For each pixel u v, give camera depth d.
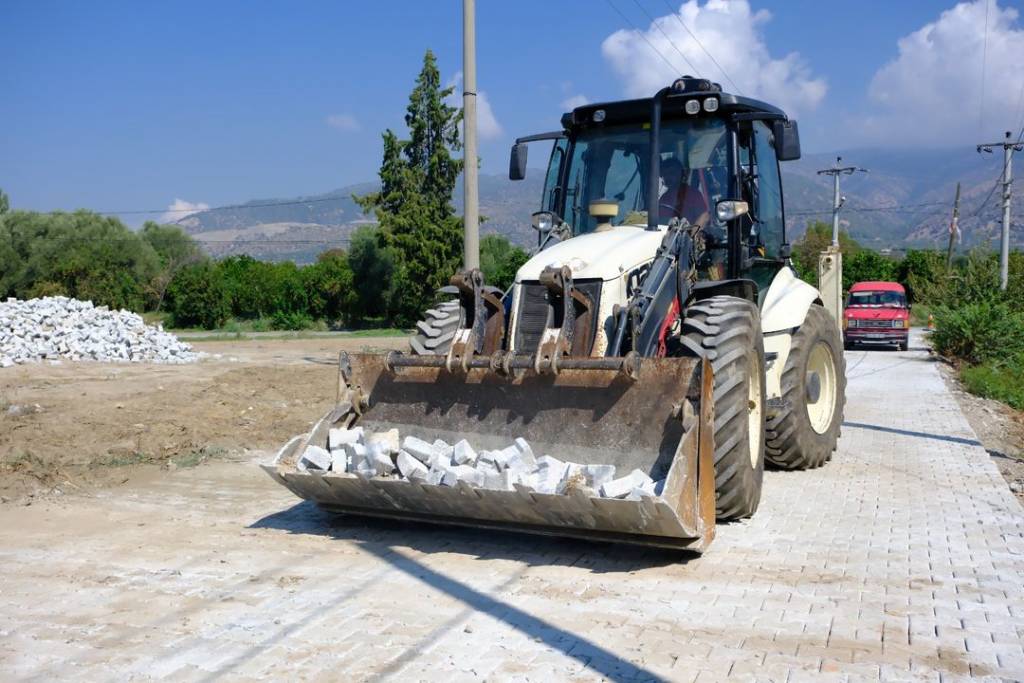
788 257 8.53
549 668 4.02
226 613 4.75
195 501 7.30
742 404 5.86
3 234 53.75
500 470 5.39
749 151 7.64
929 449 9.48
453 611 4.73
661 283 6.17
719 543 5.91
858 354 25.11
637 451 5.43
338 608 4.80
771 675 3.93
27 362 16.28
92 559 5.72
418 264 41.78
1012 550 5.77
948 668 4.00
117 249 57.28
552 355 5.67
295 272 51.97
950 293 23.81
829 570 5.36
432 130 42.59
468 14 10.89
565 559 5.60
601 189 7.63
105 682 3.94
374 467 5.70
